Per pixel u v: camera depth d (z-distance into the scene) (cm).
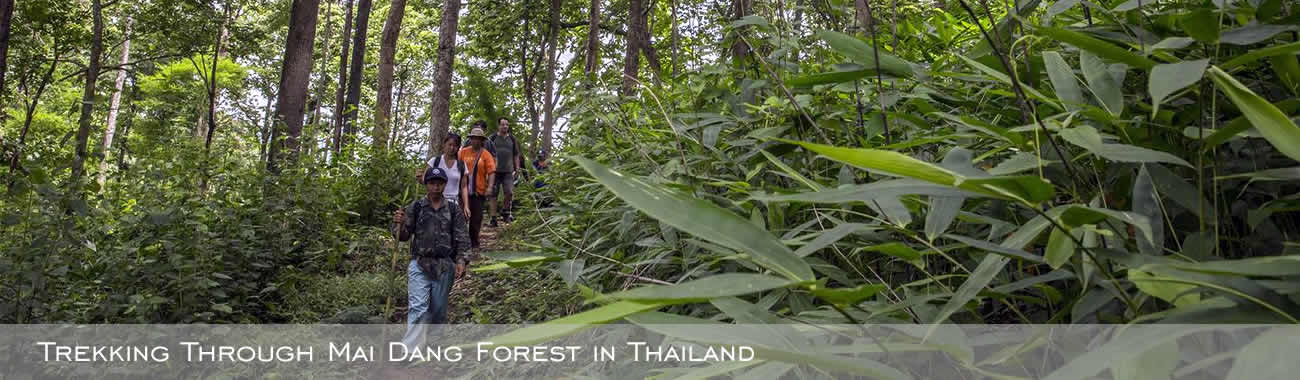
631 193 67
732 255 114
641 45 681
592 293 62
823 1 215
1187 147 102
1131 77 124
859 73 136
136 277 488
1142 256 69
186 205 559
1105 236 88
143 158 614
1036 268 114
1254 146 102
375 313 608
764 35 220
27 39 1293
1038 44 145
